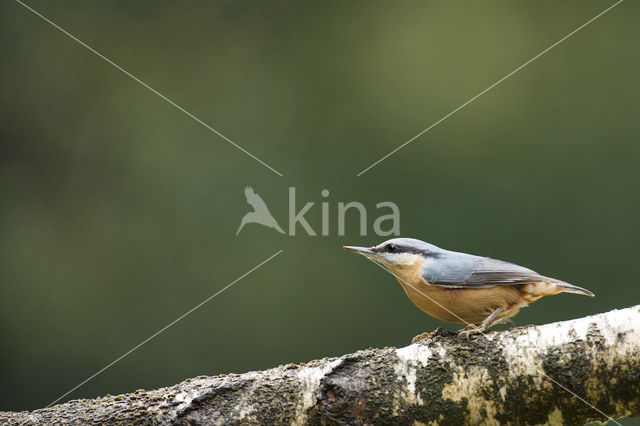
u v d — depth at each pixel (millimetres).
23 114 12305
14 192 11969
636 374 4250
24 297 11336
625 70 11734
